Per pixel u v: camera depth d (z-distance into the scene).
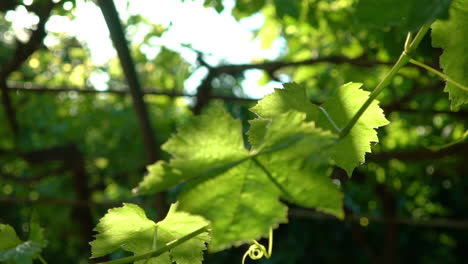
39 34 3.53
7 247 1.20
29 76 6.25
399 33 0.70
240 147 0.70
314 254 8.63
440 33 1.00
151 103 5.88
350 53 4.93
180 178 0.68
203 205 0.70
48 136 6.43
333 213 0.69
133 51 5.04
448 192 7.93
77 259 7.94
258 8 4.18
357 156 1.06
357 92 1.04
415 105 5.04
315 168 0.70
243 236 0.69
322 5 4.31
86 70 6.34
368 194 6.95
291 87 1.03
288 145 0.70
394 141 5.56
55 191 6.71
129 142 6.64
